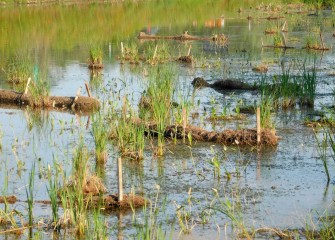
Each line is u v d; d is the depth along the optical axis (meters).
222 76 73.12
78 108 58.62
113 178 39.41
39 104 59.94
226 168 41.12
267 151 44.53
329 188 37.34
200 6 164.50
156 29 118.00
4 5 154.12
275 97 57.66
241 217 32.22
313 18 133.12
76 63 84.06
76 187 35.59
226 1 176.25
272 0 167.25
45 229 31.98
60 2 162.75
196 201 35.38
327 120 51.59
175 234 31.20
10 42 102.88
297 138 47.62
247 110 56.03
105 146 42.88
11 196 35.84
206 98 62.00
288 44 97.81
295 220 32.72
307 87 59.66
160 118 47.53
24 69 72.38
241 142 46.12
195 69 78.12
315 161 42.25
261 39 103.94
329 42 98.88
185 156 43.75
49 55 90.50
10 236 31.31
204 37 107.06
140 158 43.19
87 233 31.38
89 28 120.94
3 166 41.81
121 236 31.05
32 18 133.88
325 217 32.97
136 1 173.00
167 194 36.66
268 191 36.91
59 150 45.34
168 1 174.00
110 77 74.25
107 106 59.19
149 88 56.88
